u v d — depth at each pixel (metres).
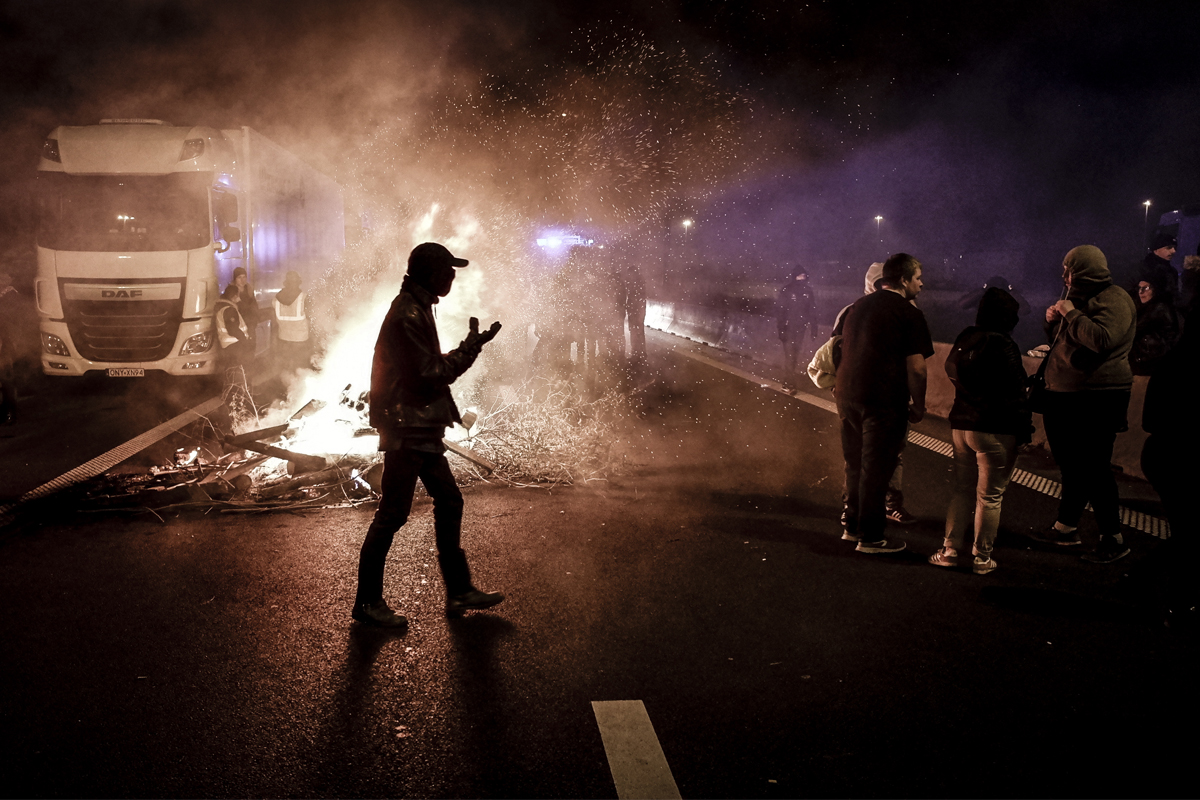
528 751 3.18
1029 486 7.10
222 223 11.80
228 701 3.52
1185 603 4.23
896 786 2.98
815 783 2.99
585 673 3.80
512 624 4.32
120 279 11.20
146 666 3.82
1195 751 3.20
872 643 4.12
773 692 3.63
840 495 6.90
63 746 3.17
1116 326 5.07
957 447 5.07
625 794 2.92
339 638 4.14
